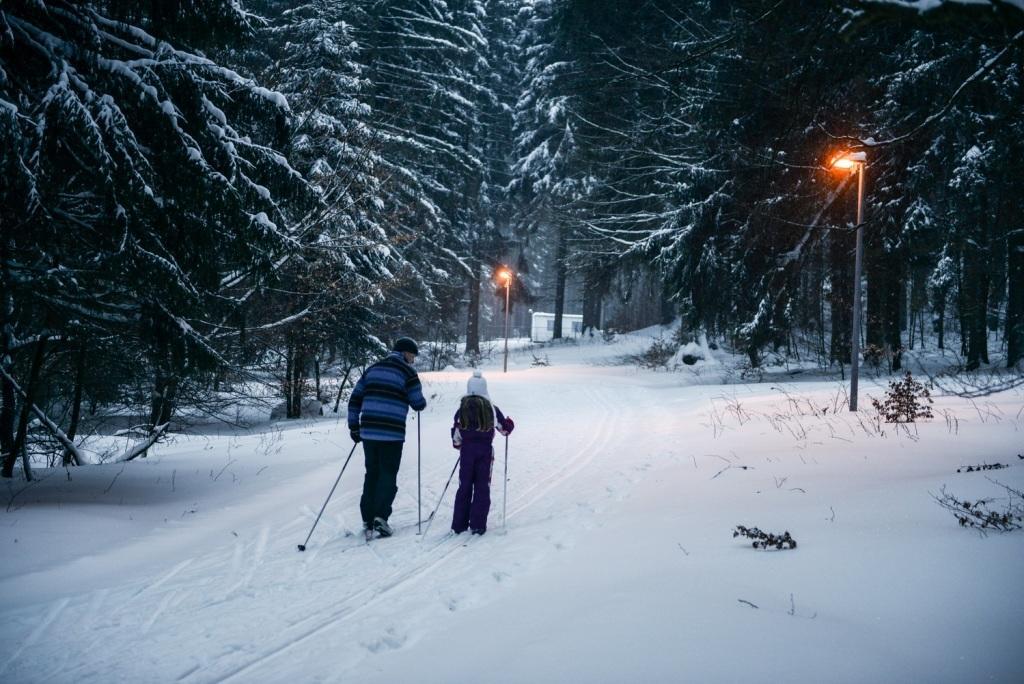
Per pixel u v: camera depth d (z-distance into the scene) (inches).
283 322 446.0
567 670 107.9
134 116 266.8
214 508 275.7
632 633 120.2
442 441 471.8
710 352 1144.8
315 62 761.6
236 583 185.0
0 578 184.9
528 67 1545.3
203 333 360.2
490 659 117.6
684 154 1005.2
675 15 863.7
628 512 243.8
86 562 201.2
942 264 852.0
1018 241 829.8
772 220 785.6
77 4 276.8
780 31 427.2
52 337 319.9
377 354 769.6
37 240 264.4
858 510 202.2
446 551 212.8
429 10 1155.3
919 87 616.1
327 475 340.5
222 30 323.0
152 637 147.6
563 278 1745.8
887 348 887.1
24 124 228.7
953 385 619.5
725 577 148.0
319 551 217.5
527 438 497.7
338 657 131.6
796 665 101.2
